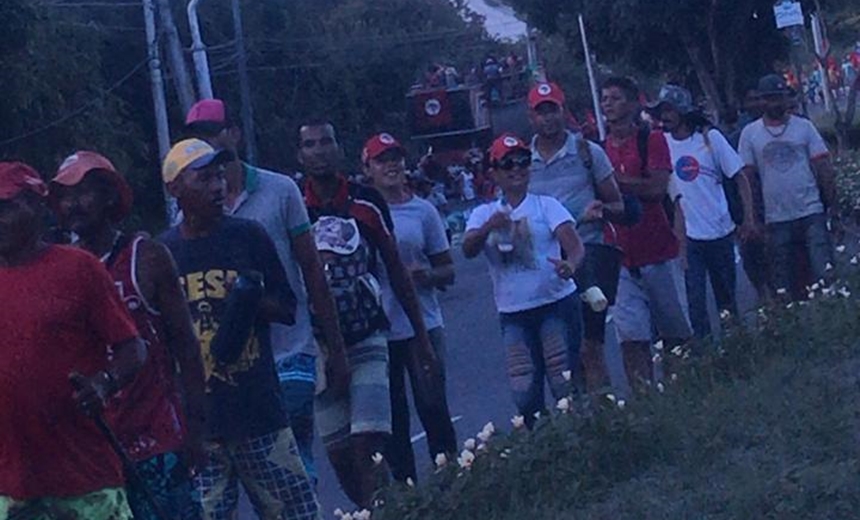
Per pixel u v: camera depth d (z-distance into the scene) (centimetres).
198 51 3809
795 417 1052
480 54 7831
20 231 834
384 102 6869
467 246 1192
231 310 953
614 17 4141
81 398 831
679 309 1310
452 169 5128
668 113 1461
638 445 1052
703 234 1457
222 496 970
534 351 1186
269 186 1048
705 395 1138
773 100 1476
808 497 939
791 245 1491
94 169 899
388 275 1143
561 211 1187
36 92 3284
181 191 970
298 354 1048
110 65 5147
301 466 979
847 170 2419
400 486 1066
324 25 6750
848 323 1224
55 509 839
